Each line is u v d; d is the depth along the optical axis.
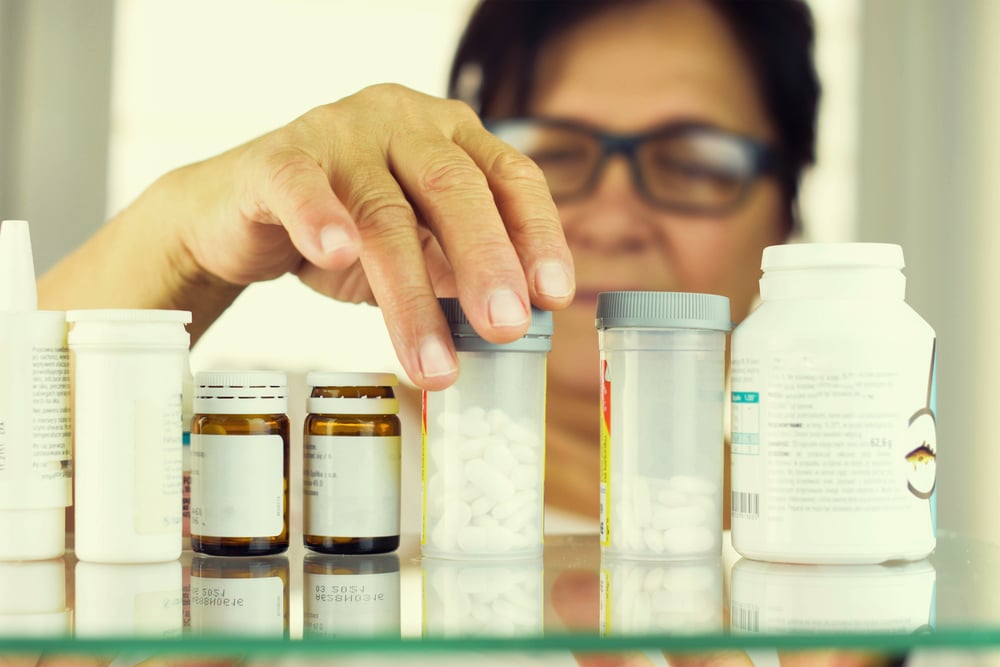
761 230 1.65
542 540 0.59
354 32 1.63
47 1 1.58
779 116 1.64
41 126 1.58
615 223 1.61
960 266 1.71
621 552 0.57
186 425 0.60
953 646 0.39
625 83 1.61
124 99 1.60
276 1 1.62
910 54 1.70
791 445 0.52
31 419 0.56
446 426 0.57
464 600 0.46
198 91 1.61
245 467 0.56
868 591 0.47
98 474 0.54
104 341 0.54
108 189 1.60
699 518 0.56
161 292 0.93
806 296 0.54
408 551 0.60
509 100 1.61
